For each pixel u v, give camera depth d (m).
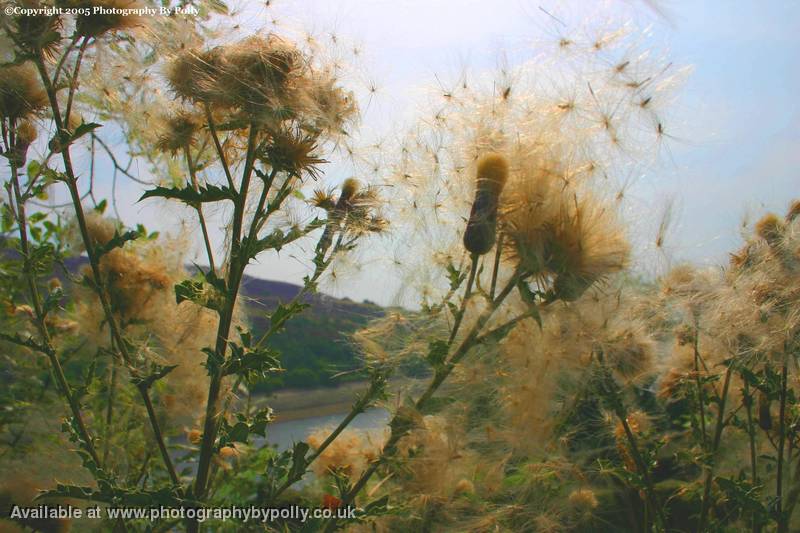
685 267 2.41
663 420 3.02
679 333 2.52
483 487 2.19
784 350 2.22
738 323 2.29
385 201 2.30
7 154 2.14
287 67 1.96
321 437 2.71
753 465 2.27
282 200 1.96
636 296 2.22
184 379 2.53
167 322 2.57
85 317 2.65
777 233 2.43
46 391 2.84
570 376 2.13
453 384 2.11
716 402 2.42
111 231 2.63
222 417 1.88
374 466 1.97
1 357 2.71
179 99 2.12
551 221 1.90
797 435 2.41
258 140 2.06
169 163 2.60
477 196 1.91
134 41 2.26
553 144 2.03
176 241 2.75
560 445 2.23
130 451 2.80
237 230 1.89
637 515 2.50
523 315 1.87
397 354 2.09
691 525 2.60
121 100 2.32
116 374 2.53
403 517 2.13
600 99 2.10
